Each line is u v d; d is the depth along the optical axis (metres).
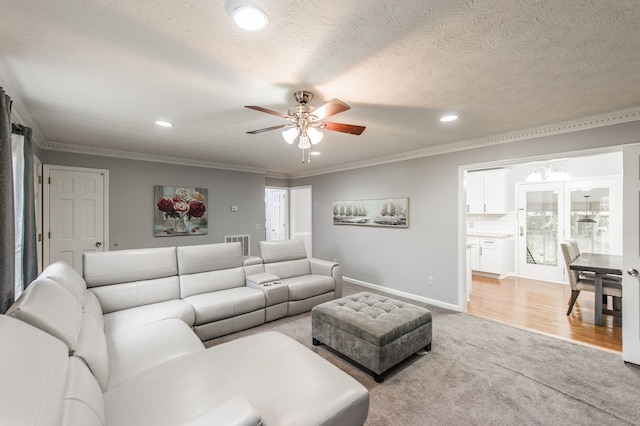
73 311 1.70
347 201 5.43
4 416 0.75
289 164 5.53
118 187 4.36
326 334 2.66
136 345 1.91
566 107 2.52
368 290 4.84
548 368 2.40
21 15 1.31
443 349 2.73
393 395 2.06
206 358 1.74
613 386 2.15
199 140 3.70
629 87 2.11
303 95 2.19
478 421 1.81
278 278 3.67
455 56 1.69
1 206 1.63
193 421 1.17
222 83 2.05
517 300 4.33
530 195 5.75
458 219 3.84
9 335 1.05
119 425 1.17
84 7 1.27
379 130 3.24
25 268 2.31
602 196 4.95
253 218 5.96
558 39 1.52
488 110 2.59
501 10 1.29
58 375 1.07
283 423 1.26
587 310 3.89
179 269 3.21
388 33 1.46
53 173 3.82
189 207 5.08
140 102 2.40
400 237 4.53
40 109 2.56
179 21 1.37
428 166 4.16
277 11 1.29
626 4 1.25
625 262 2.49
